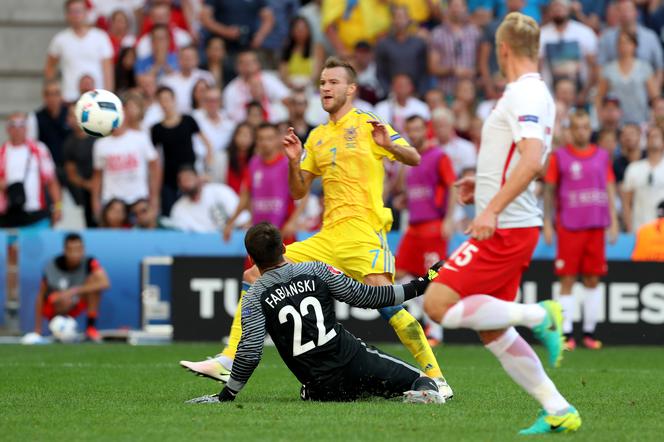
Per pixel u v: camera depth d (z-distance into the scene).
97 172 53.03
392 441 19.02
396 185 51.44
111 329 48.78
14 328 49.25
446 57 62.47
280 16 67.00
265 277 24.17
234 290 46.84
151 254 48.88
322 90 27.39
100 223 52.66
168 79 60.38
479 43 62.44
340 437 19.45
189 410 23.09
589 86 61.59
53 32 70.12
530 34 21.00
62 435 19.89
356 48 60.88
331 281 24.22
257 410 22.95
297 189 27.55
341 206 27.09
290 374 32.78
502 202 19.44
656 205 49.47
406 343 26.23
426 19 65.75
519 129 20.14
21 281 49.06
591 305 45.59
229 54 66.00
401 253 46.56
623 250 47.19
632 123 55.84
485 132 21.12
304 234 46.62
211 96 58.06
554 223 48.69
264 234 23.80
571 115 44.84
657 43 61.09
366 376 24.36
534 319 19.42
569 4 64.88
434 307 20.14
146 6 66.00
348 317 46.78
